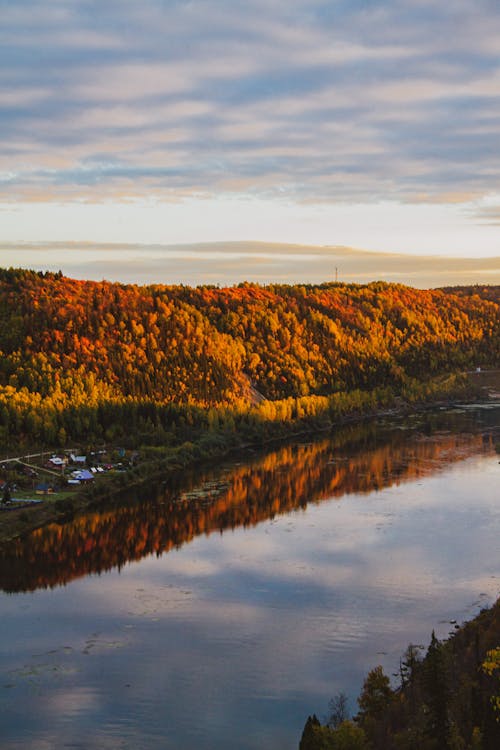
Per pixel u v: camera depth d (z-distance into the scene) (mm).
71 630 105500
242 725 82812
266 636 102938
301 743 73625
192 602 114562
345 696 87625
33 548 141000
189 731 81875
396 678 90812
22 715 84875
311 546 139875
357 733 72625
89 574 126875
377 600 114188
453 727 72312
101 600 115750
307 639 101750
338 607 111812
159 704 86938
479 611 109312
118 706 86438
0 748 78750
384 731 77438
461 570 126125
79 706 86625
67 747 79062
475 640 93812
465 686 80375
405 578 122812
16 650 99625
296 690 89375
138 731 81875
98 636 103562
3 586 121812
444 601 113375
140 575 126312
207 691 89500
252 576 125000
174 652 98812
